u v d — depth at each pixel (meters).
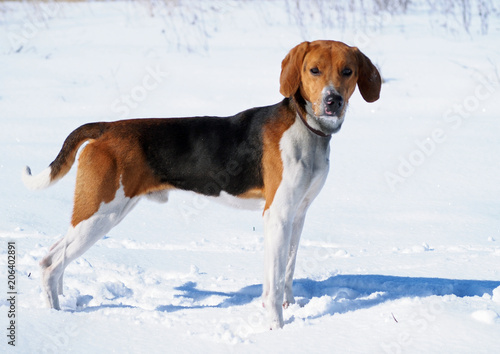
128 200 6.43
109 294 6.86
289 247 6.58
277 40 20.81
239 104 14.24
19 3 30.58
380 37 20.47
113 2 32.09
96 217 6.31
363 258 7.94
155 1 27.56
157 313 6.18
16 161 11.16
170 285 7.15
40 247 8.03
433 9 24.73
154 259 7.95
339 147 12.01
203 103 14.35
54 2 28.58
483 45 19.33
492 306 6.06
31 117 13.91
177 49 20.39
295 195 6.07
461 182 10.45
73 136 6.51
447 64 17.23
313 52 5.96
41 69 18.36
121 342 5.56
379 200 9.89
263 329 5.91
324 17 22.67
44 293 6.30
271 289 5.97
